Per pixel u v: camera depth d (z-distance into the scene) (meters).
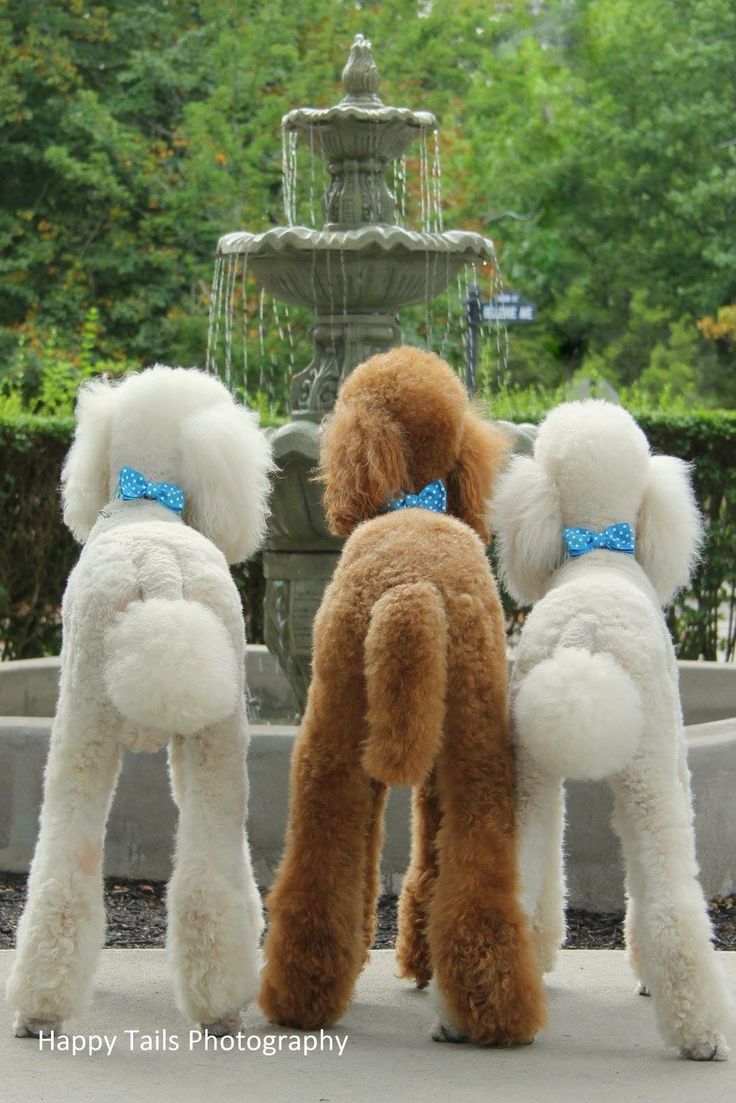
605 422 4.40
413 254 6.59
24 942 3.91
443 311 16.44
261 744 5.85
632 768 3.85
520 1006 3.84
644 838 3.85
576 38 24.78
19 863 6.18
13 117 20.59
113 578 3.91
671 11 23.45
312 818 4.05
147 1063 3.85
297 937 4.05
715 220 22.45
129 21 21.97
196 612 3.76
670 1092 3.64
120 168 20.88
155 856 6.04
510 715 4.03
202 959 3.84
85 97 20.23
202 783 3.93
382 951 5.11
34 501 9.50
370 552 4.08
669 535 4.43
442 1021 4.03
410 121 7.07
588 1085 3.70
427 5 21.70
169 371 4.58
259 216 19.30
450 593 3.96
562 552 4.43
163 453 4.43
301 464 6.29
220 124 19.22
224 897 3.88
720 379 24.84
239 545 4.49
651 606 4.07
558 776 3.94
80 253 20.58
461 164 20.89
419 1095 3.62
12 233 20.67
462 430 4.49
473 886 3.85
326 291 6.88
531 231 23.06
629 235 23.19
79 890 3.89
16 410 10.22
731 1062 3.88
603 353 24.53
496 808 3.91
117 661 3.71
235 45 19.66
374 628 3.80
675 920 3.80
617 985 4.71
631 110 23.22
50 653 9.70
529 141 22.97
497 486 4.57
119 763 4.04
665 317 23.66
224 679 3.72
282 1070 3.80
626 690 3.72
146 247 20.83
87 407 4.57
